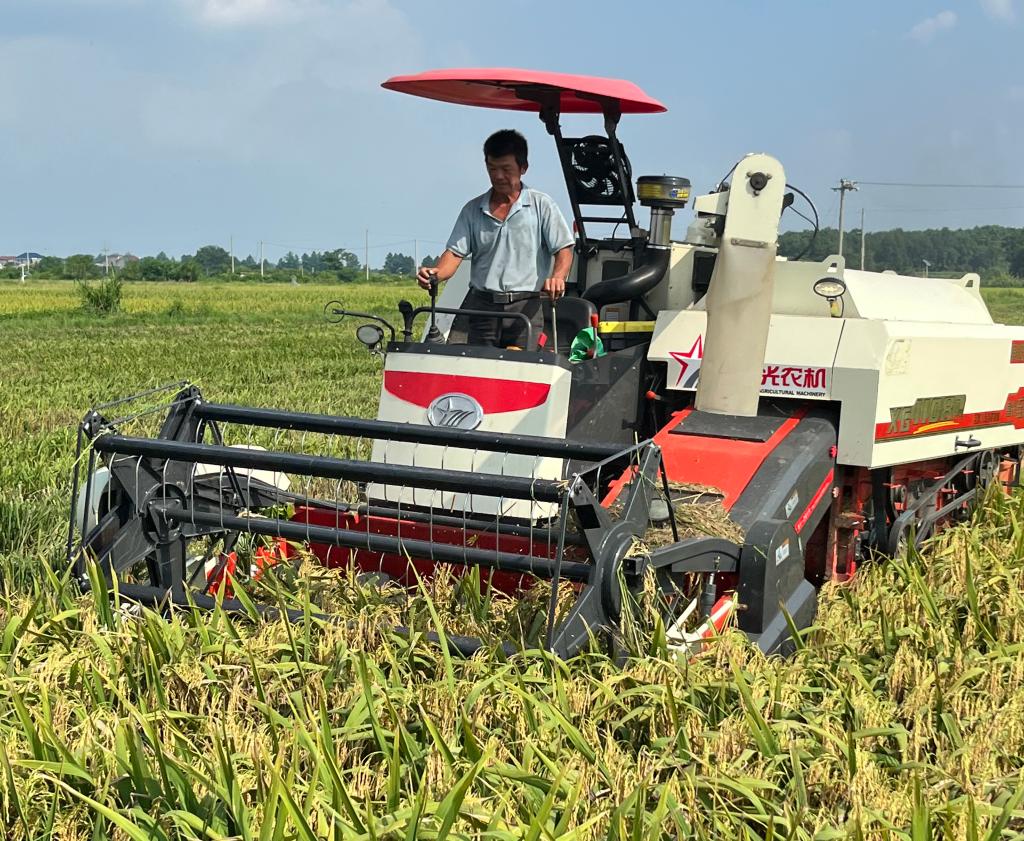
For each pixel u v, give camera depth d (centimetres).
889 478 674
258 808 321
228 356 2325
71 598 487
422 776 342
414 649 431
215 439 561
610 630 435
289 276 11844
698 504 526
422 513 562
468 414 556
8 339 2914
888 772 386
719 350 579
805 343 617
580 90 575
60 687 411
